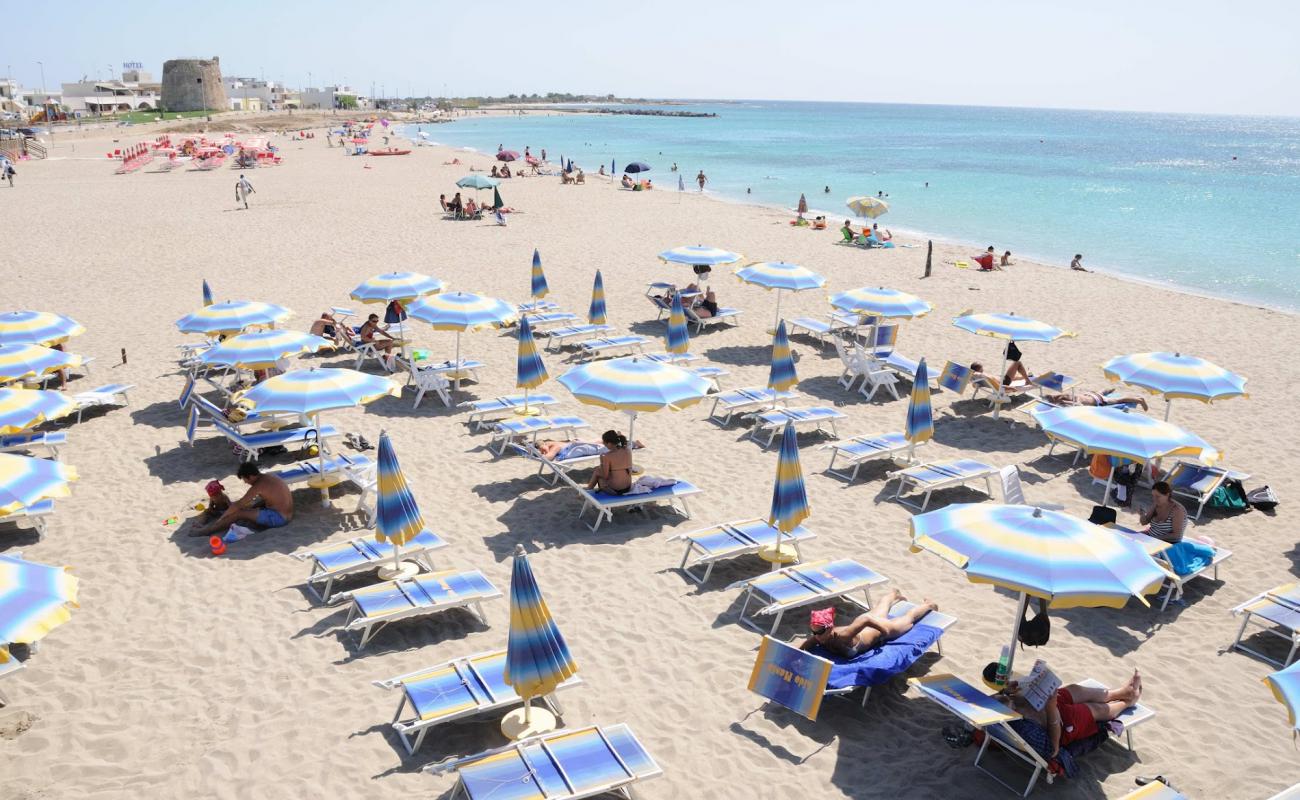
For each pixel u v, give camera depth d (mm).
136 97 159625
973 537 5805
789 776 5941
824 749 6219
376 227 31344
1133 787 5879
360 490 10625
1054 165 75312
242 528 9289
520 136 115812
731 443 12344
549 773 5367
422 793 5676
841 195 48594
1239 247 31859
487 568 8727
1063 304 21172
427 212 35656
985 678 6602
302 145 82938
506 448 11977
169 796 5664
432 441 12195
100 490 10461
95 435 12219
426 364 14742
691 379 9547
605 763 5477
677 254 17828
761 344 17578
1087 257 29609
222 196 40344
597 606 8078
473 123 170250
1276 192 53875
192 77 143125
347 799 5629
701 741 6281
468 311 12977
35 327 12898
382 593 7484
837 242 30188
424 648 7383
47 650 7270
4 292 20422
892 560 9016
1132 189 54406
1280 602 7566
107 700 6629
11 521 9625
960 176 61656
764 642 6578
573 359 16141
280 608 7953
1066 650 7512
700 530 8875
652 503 10344
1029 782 5828
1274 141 159750
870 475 11266
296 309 19203
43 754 6043
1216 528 9930
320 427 11016
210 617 7789
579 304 20625
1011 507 6109
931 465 10633
